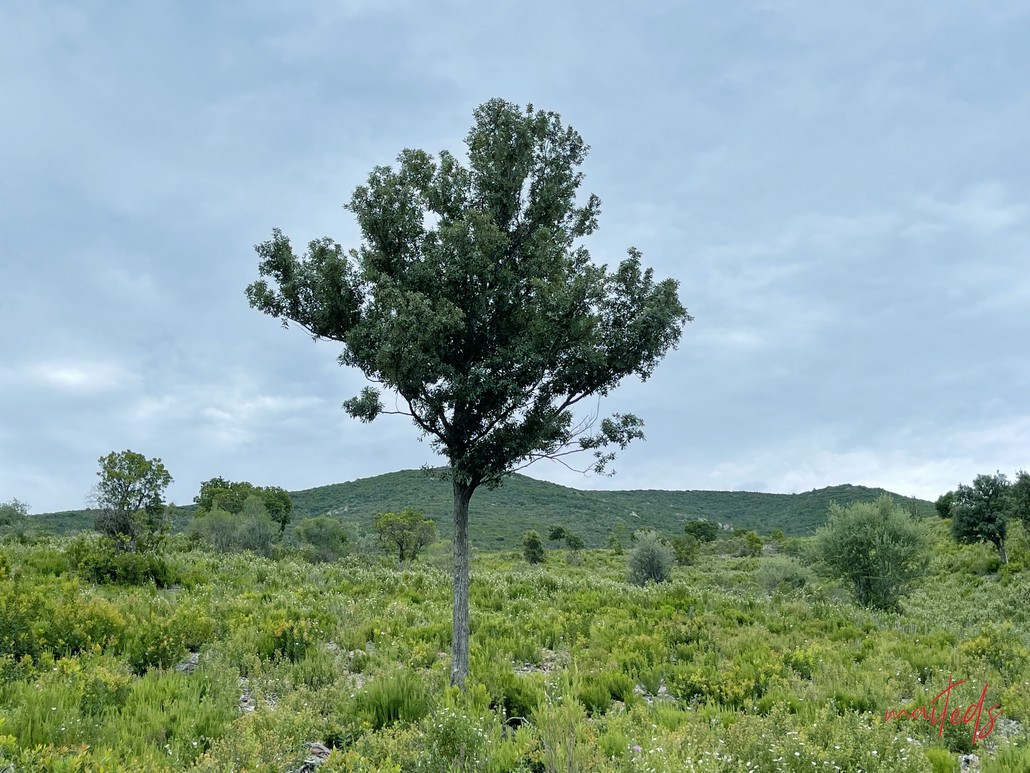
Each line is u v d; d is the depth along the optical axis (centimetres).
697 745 661
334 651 1249
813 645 1368
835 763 658
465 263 1070
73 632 1057
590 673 1072
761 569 3341
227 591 1784
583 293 1055
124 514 2033
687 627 1507
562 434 1112
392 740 679
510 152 1162
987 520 4344
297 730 710
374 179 1159
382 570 2489
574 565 5472
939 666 1265
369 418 1045
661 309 1090
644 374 1140
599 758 621
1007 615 2539
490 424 1097
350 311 1125
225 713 790
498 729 761
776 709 812
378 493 13575
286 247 1160
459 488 1116
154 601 1475
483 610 1797
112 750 639
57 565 1800
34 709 700
